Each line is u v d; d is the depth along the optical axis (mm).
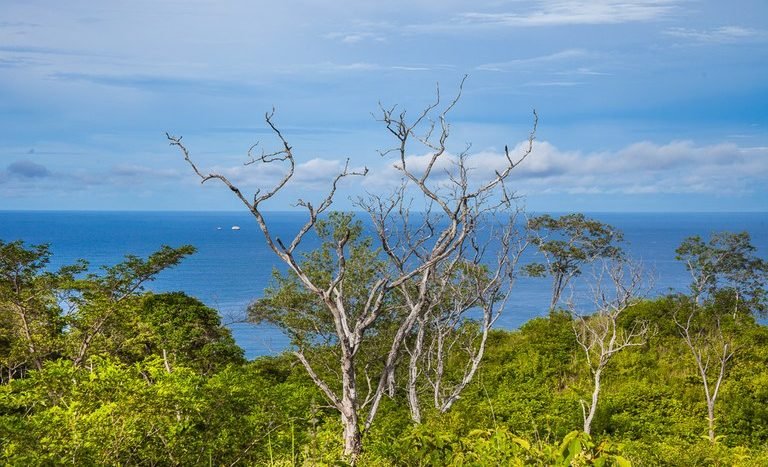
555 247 44844
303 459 8305
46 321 29281
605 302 26281
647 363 32031
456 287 19484
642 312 35438
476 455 6164
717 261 38906
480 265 20141
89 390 14562
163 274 137625
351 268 22781
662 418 26625
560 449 5543
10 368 28688
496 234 19641
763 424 26094
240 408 16656
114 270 28500
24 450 11938
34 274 28734
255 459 15391
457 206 12672
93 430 12969
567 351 34062
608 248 45750
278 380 30516
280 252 11648
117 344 28781
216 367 26781
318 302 24969
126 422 13570
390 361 13164
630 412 27375
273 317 26031
